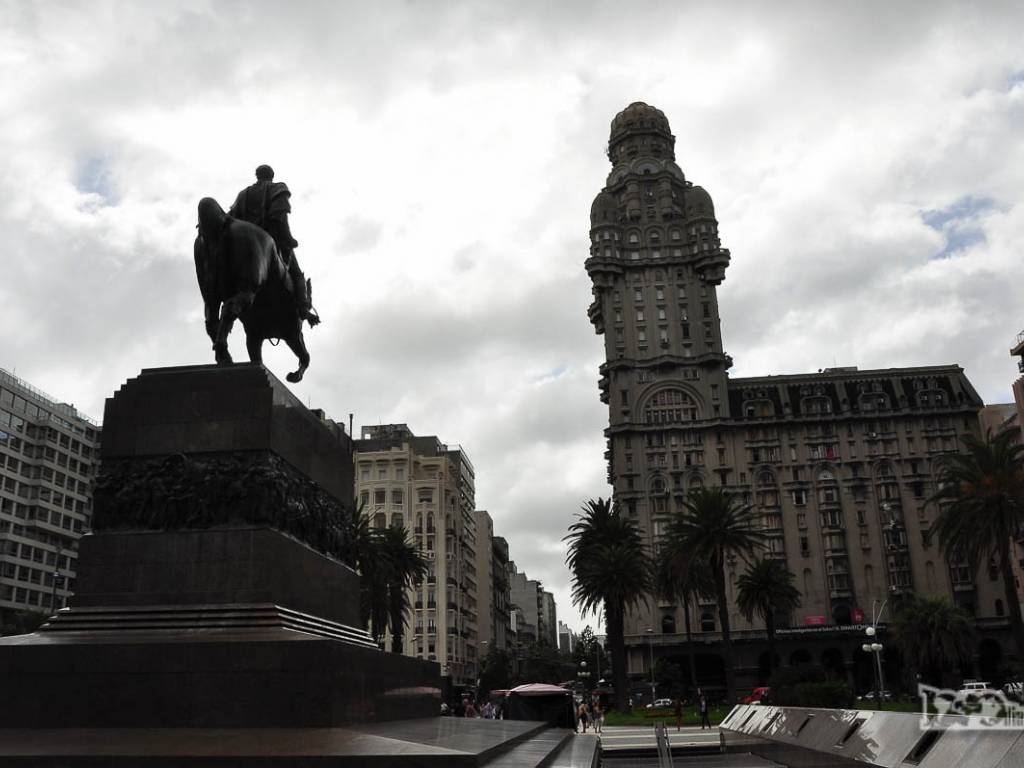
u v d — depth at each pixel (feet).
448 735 40.14
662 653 342.23
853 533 351.87
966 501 160.97
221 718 38.81
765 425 365.20
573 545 242.37
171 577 45.01
